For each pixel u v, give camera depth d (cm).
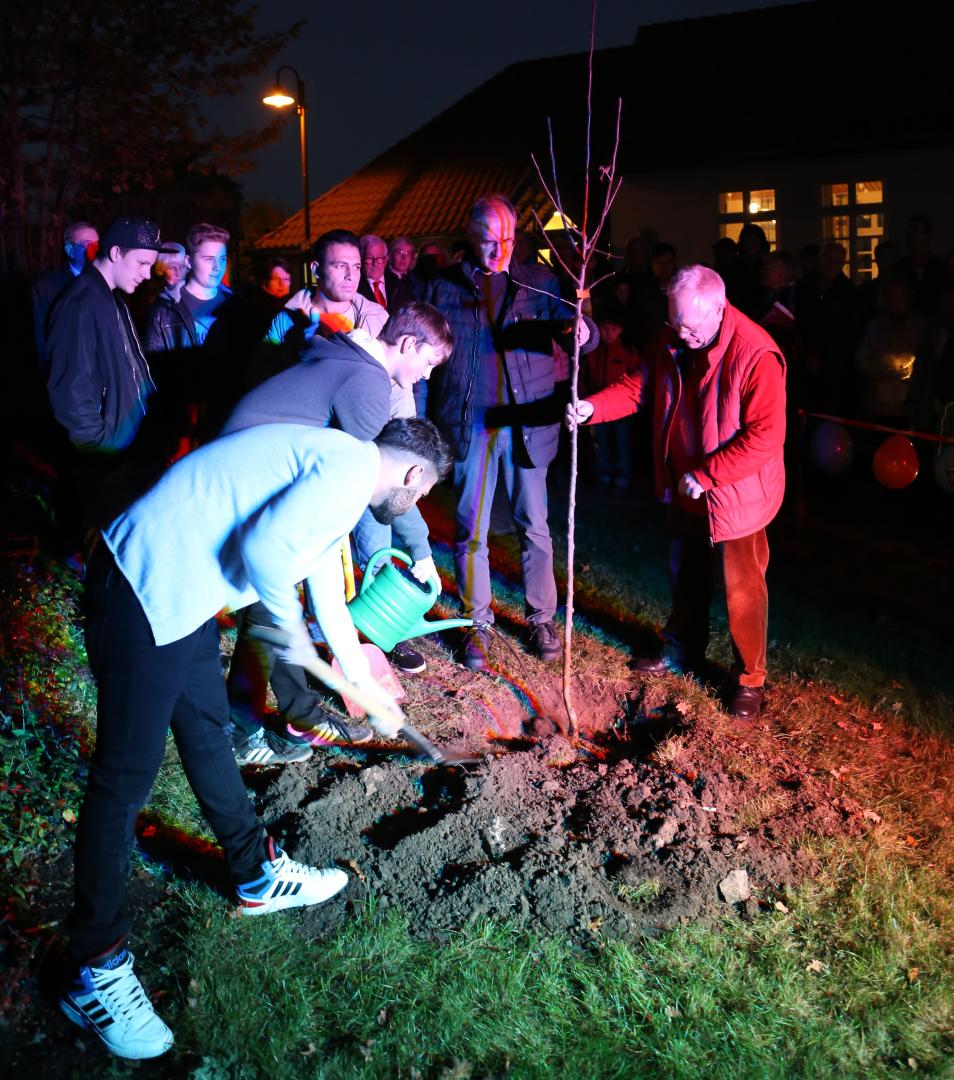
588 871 345
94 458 476
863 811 394
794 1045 286
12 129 1494
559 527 783
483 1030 285
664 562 693
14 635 456
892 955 317
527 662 526
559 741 439
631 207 1870
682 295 423
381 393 353
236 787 315
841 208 1766
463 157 2484
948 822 393
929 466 841
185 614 263
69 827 355
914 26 1866
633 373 498
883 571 693
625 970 308
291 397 342
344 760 425
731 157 1769
